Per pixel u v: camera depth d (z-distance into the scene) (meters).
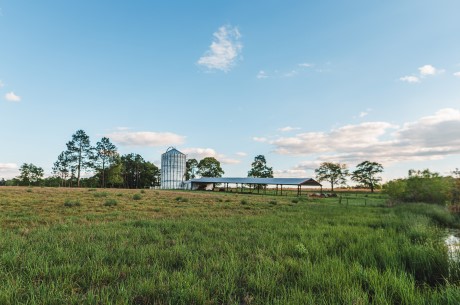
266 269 5.70
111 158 98.81
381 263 6.32
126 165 111.25
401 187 34.53
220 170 123.00
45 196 28.22
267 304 3.94
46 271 5.27
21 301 4.07
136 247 7.61
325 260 6.37
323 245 8.05
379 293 4.31
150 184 115.62
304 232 10.81
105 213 17.00
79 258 6.41
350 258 6.86
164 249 7.65
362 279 5.06
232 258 6.35
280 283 5.08
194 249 7.70
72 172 94.25
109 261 6.37
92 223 12.91
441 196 30.77
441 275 5.50
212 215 17.78
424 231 10.93
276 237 9.66
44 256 6.40
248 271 5.73
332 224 14.43
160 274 5.17
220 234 10.45
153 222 13.13
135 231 10.57
